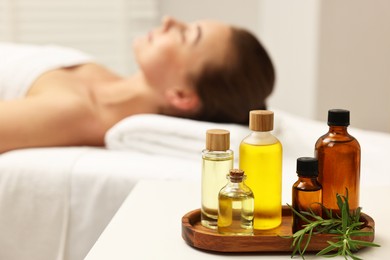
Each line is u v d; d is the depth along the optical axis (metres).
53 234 1.60
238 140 1.73
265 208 1.07
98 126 2.00
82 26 3.11
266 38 3.04
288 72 2.86
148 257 1.01
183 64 1.97
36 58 2.14
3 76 2.10
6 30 3.06
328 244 1.01
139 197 1.31
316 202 1.04
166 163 1.68
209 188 1.08
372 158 1.84
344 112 1.08
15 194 1.61
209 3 3.11
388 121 2.61
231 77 1.95
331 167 1.08
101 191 1.60
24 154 1.70
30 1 3.07
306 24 2.66
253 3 3.10
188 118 2.05
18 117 1.84
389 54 2.56
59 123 1.90
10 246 1.61
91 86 2.09
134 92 2.04
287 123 2.11
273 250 1.01
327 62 2.58
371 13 2.54
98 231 1.60
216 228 1.08
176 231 1.12
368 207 1.26
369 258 1.00
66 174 1.62
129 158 1.71
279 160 1.07
